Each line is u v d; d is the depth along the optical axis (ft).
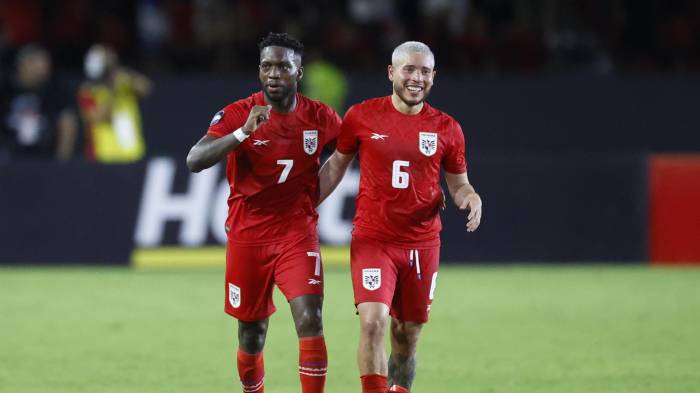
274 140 74.23
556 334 114.73
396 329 77.71
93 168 165.48
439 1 235.20
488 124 220.02
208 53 225.76
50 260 164.35
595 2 239.30
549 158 169.68
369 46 225.35
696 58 237.45
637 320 123.34
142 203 165.07
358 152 77.66
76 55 222.69
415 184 74.95
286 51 73.10
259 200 74.74
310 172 75.82
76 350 105.81
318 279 74.13
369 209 75.46
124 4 230.07
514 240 168.66
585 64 231.91
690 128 222.89
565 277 157.07
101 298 138.00
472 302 135.64
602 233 169.89
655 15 238.27
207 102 214.07
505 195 168.86
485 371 96.32
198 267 164.35
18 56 208.33
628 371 96.07
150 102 212.43
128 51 225.76
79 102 203.10
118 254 164.66
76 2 227.20
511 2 238.07
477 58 228.43
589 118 221.87
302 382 72.69
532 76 220.64
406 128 75.05
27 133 177.47
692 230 169.99
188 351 105.29
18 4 222.89
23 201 164.66
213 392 88.17
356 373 95.40
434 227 76.54
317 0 230.48
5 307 131.44
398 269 75.51
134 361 100.73
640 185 170.40
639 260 170.09
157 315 126.00
